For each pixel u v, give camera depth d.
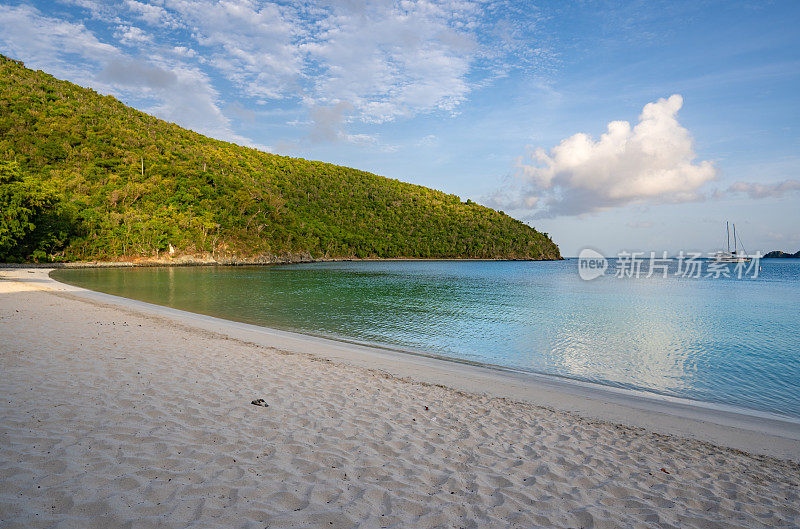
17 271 44.91
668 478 4.95
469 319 21.88
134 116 130.50
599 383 10.70
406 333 17.44
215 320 17.66
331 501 3.84
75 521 3.20
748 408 8.92
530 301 31.11
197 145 131.25
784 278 69.88
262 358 9.79
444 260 157.00
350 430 5.68
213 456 4.53
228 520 3.38
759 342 16.80
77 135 93.44
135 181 87.75
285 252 106.81
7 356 7.99
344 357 11.28
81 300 19.55
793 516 4.19
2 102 93.00
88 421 5.18
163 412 5.71
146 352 9.31
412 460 4.90
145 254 77.06
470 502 4.05
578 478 4.77
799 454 6.13
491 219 190.50
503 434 6.04
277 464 4.48
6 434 4.61
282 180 147.38
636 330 19.34
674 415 7.86
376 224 155.25
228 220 96.50
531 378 10.59
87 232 70.31
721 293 40.44
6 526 3.04
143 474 4.00
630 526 3.84
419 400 7.45
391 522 3.58
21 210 54.53
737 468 5.39
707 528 3.90
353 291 37.16
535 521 3.80
